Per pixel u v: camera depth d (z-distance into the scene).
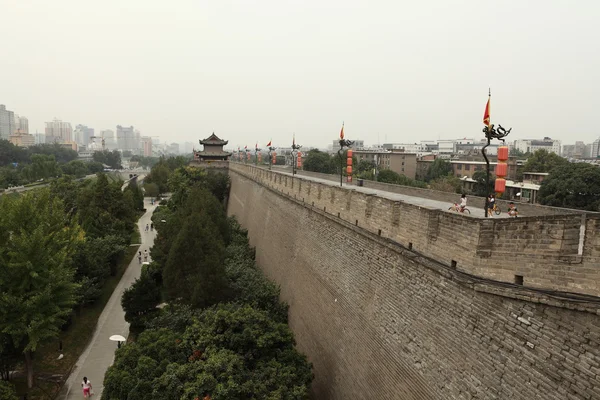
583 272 8.35
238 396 15.44
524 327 9.41
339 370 19.91
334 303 21.72
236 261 34.16
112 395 17.05
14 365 26.84
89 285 36.69
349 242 20.62
